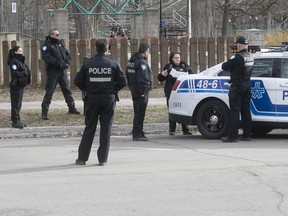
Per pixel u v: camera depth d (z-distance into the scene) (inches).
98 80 383.2
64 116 622.2
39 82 832.9
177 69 541.6
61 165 394.0
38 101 730.2
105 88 384.8
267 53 498.3
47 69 603.8
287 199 291.1
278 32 1307.8
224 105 499.5
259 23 2701.8
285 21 2410.2
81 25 1407.5
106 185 327.3
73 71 820.6
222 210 272.2
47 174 362.3
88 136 392.5
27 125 589.6
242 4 2144.4
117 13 1225.4
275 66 492.4
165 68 547.2
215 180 336.2
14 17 1139.9
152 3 2250.2
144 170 370.0
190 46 828.6
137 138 517.0
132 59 505.0
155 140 521.7
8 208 280.1
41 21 1304.1
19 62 569.3
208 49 831.1
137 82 501.4
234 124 486.0
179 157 419.2
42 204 287.1
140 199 294.5
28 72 577.3
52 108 671.1
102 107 387.5
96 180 341.4
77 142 518.6
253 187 317.4
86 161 401.4
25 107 678.5
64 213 270.5
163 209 275.0
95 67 382.3
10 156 436.1
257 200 289.9
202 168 372.8
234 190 311.1
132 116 629.0
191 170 366.9
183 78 520.1
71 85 820.6
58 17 1151.0
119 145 488.4
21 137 567.5
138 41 837.2
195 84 511.5
